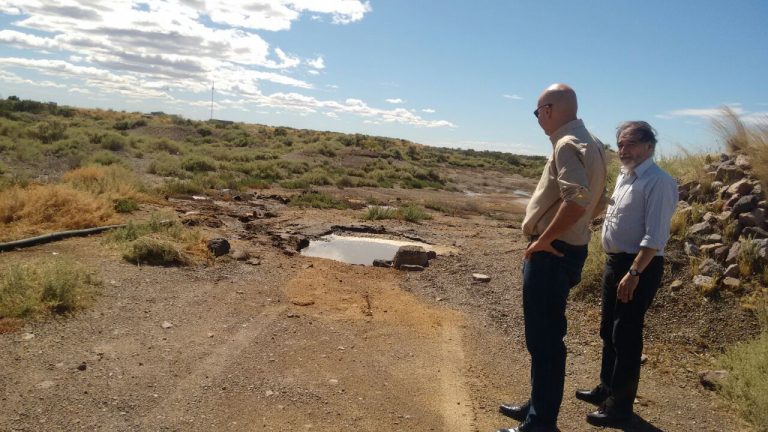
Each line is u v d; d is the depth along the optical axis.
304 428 3.61
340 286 7.16
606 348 4.21
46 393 3.70
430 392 4.30
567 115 3.36
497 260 8.75
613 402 3.94
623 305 3.88
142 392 3.87
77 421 3.43
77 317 5.05
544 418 3.49
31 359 4.15
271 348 4.87
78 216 8.85
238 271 7.30
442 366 4.82
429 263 8.65
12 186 10.76
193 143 39.34
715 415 4.15
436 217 15.82
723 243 6.56
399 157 42.00
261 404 3.86
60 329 4.75
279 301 6.26
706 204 7.43
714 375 4.63
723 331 5.42
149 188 13.84
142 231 8.10
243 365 4.46
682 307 5.84
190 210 11.98
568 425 3.90
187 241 8.05
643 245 3.69
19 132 25.94
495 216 18.84
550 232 3.21
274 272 7.48
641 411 4.16
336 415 3.81
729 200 7.09
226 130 49.78
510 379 4.66
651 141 3.86
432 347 5.25
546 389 3.47
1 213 8.55
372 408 3.96
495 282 7.58
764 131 7.67
